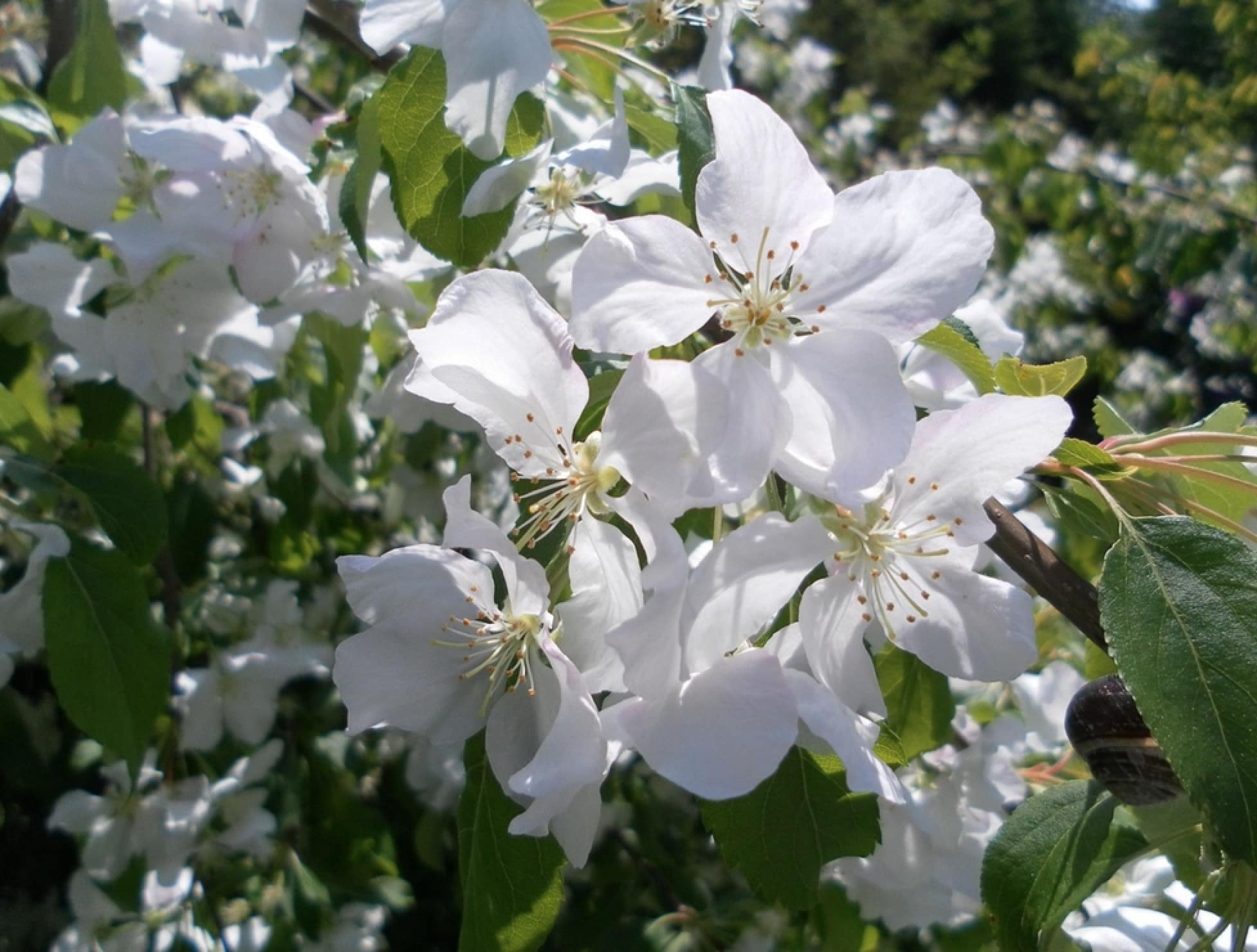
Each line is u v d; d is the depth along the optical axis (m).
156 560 0.23
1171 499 0.12
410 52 0.14
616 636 0.09
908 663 0.14
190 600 0.25
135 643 0.15
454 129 0.13
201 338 0.19
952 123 0.68
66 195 0.17
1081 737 0.11
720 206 0.10
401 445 0.26
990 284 0.58
